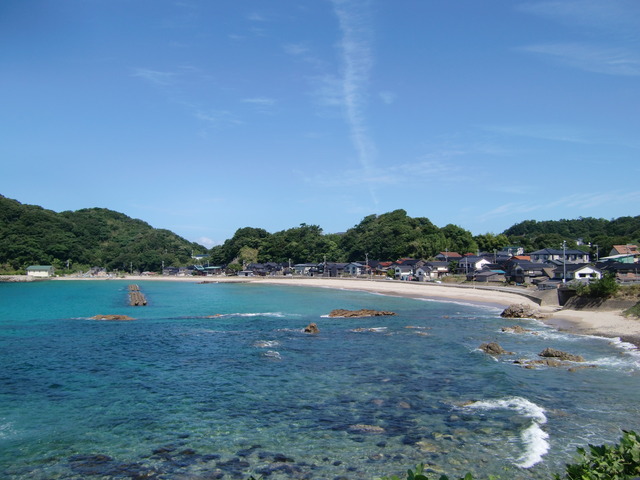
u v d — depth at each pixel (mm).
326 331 39906
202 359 28703
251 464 14453
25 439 16453
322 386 22516
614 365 25828
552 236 135625
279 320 48375
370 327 42062
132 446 15859
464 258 111812
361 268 136000
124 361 28281
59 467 14383
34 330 41125
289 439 16281
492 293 74312
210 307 64500
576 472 8398
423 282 100250
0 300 77062
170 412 19078
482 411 18609
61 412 19141
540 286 69562
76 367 26781
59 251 174375
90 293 96250
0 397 21078
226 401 20422
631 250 103688
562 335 36156
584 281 58969
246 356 29453
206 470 14094
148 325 44500
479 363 26672
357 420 17953
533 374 24172
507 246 136875
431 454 14859
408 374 24531
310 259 166875
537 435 16031
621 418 17578
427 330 39969
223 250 199375
